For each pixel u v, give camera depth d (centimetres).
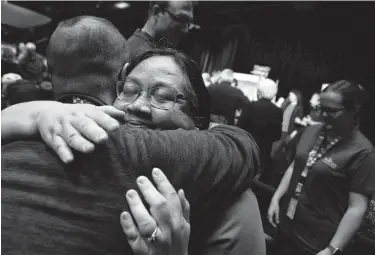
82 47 78
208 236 70
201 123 96
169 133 66
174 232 60
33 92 256
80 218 57
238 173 69
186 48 421
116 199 59
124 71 85
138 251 58
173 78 85
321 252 172
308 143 190
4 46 430
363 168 168
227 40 395
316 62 339
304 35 341
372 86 316
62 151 55
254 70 344
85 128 56
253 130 252
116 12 557
